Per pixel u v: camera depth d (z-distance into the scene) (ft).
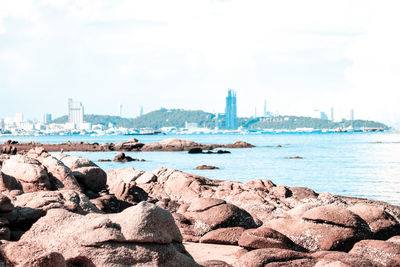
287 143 499.10
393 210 60.85
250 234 40.11
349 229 41.06
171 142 365.20
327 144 461.78
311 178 142.00
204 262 32.99
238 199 62.64
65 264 24.68
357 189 113.60
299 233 41.37
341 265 29.99
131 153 307.37
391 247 36.86
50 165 56.54
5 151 106.11
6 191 42.04
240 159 237.86
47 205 35.42
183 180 73.00
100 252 26.78
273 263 33.09
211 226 48.32
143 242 27.58
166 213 29.40
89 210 37.58
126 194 65.57
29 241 28.48
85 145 357.20
